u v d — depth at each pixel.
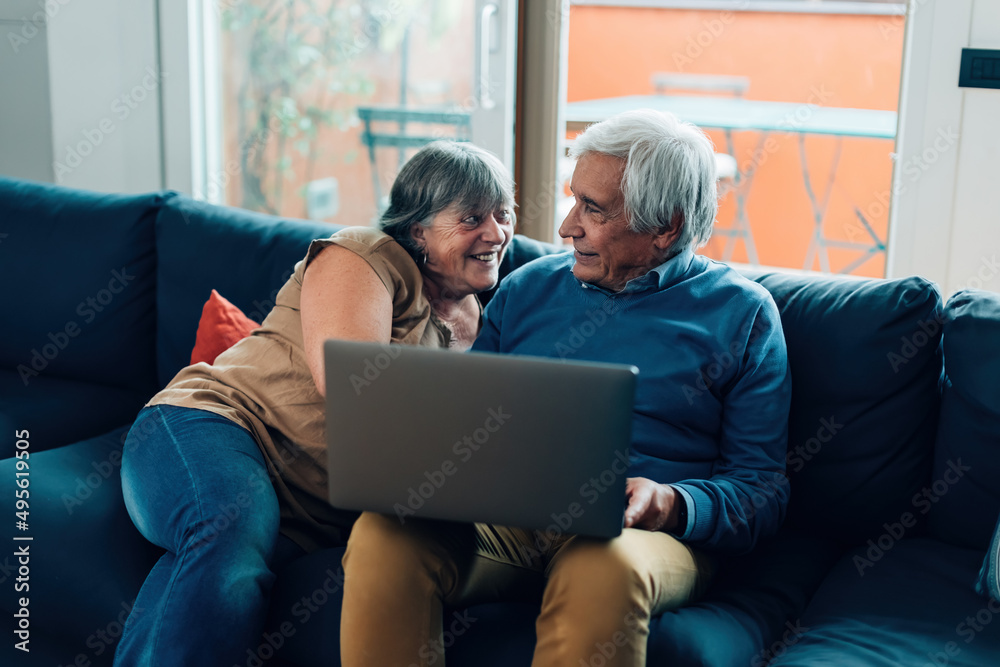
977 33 2.20
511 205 1.70
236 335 1.89
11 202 2.31
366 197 2.97
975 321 1.54
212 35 3.01
